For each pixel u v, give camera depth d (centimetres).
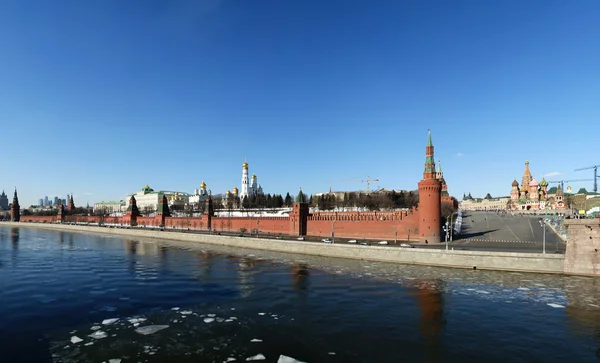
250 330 3019
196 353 2564
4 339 2811
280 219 10875
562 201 16425
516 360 2497
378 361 2458
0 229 17375
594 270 5025
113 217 18038
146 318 3319
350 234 9356
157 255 7575
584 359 2519
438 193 7875
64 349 2625
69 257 7312
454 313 3478
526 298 3981
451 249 6253
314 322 3212
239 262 6512
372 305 3719
